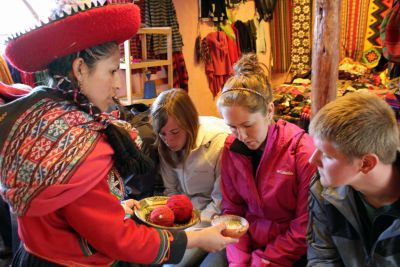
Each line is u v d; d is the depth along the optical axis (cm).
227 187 153
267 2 471
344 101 84
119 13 78
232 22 432
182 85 362
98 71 82
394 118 84
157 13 333
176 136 157
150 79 323
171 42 326
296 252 134
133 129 93
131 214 122
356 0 423
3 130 80
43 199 76
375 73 424
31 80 240
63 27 74
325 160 86
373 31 423
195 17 401
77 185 77
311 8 471
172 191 181
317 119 86
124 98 300
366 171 83
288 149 135
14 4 273
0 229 199
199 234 99
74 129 80
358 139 79
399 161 87
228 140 148
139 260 88
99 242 83
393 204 88
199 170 166
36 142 78
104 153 82
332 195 96
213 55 414
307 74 467
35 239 84
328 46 217
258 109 128
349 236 99
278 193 137
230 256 146
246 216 153
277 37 490
